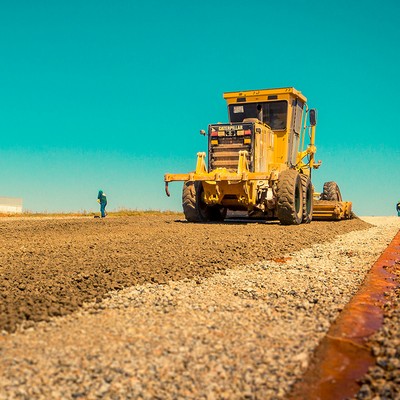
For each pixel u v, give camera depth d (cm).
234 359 335
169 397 285
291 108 1570
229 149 1448
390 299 499
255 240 940
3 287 524
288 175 1409
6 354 342
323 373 317
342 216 1780
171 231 1140
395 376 302
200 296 514
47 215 2425
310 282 591
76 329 398
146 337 379
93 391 290
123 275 588
